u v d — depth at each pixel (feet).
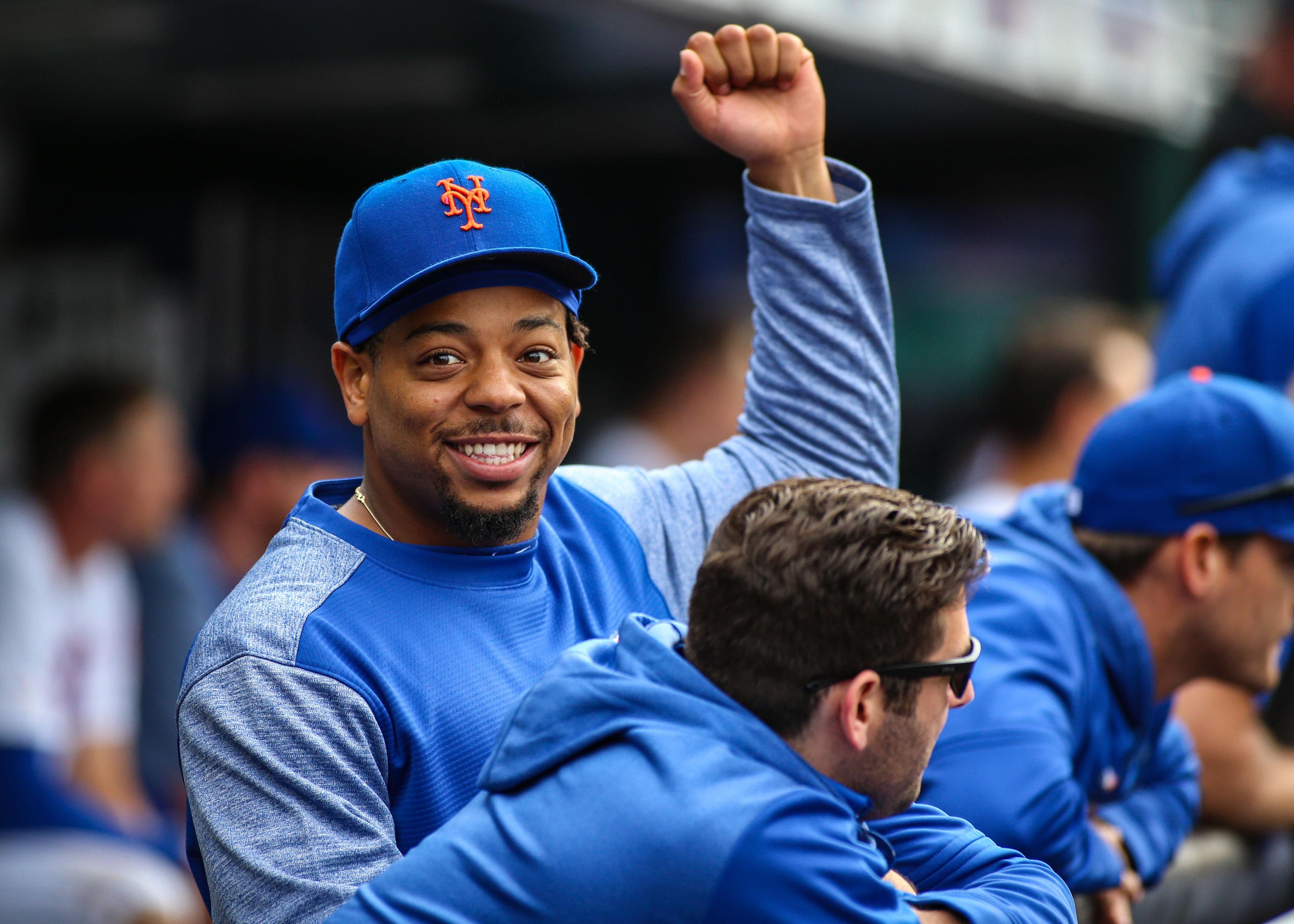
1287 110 47.42
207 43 50.21
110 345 66.13
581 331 20.90
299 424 54.70
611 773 16.48
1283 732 33.88
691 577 23.11
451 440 19.30
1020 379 48.06
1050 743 24.34
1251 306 38.27
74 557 47.44
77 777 47.44
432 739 18.79
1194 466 26.96
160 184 66.85
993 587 26.50
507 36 49.16
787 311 24.57
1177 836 29.09
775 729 17.01
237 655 18.38
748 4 42.75
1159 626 27.53
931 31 50.29
